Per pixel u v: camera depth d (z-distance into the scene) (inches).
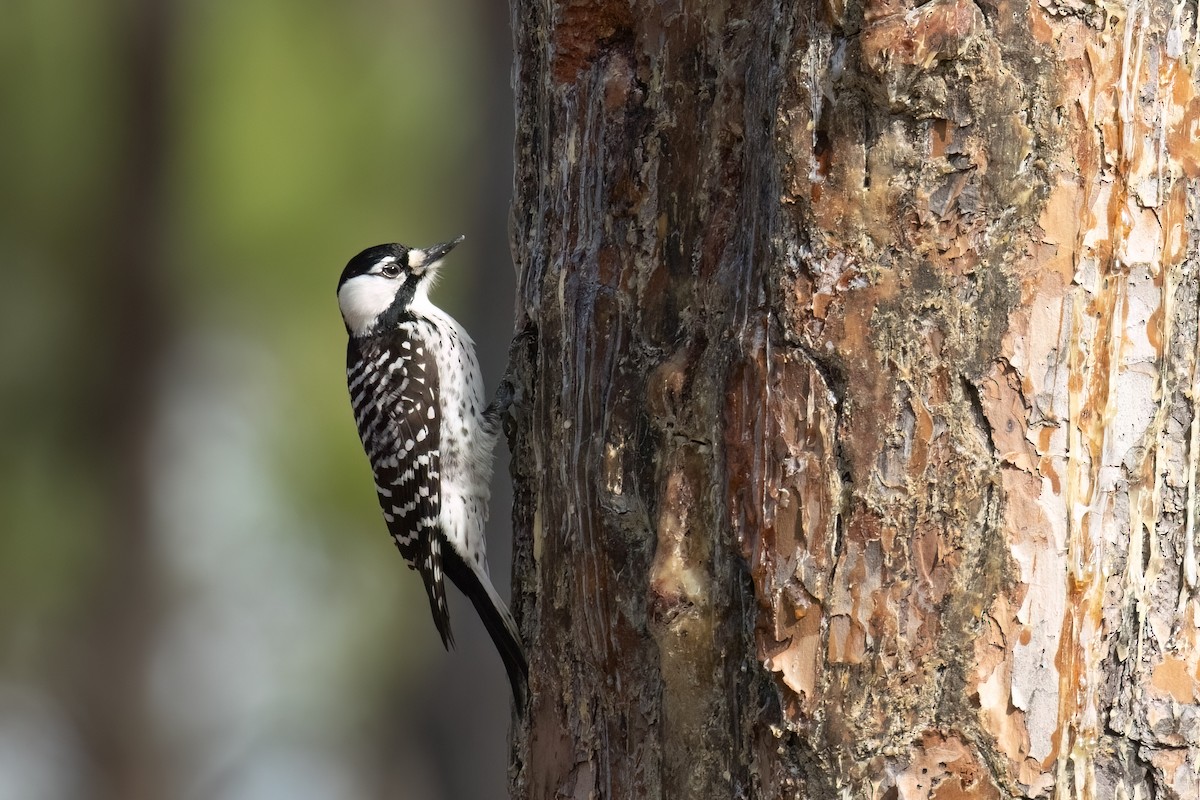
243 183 903.1
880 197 265.0
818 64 267.6
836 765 265.3
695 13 302.2
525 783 346.0
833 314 266.5
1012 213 263.3
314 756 1081.4
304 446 940.0
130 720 1021.8
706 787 285.3
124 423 962.1
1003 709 263.6
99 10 895.1
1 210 908.0
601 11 321.7
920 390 264.4
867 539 264.8
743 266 283.1
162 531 995.9
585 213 326.0
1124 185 267.0
